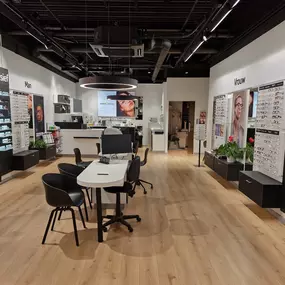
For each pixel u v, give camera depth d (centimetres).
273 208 375
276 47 387
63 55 657
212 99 745
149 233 325
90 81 381
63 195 277
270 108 394
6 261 261
